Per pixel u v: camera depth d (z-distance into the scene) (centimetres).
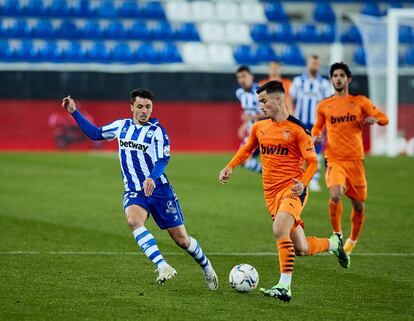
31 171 6169
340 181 3166
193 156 7544
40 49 8906
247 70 5356
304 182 2358
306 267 2891
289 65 9006
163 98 8175
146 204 2458
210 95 8200
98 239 3447
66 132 8112
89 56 8912
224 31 9438
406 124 8081
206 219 4072
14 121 8081
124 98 8175
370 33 7925
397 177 6009
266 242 3434
